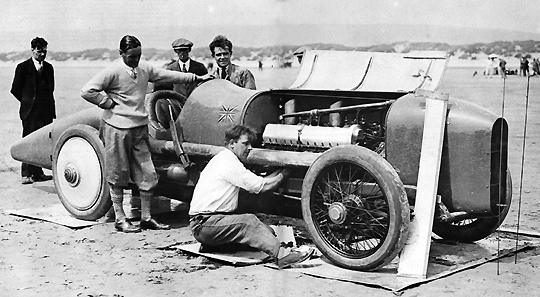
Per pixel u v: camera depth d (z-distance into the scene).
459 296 4.41
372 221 5.05
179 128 6.34
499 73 18.77
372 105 5.45
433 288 4.57
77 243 5.88
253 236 5.10
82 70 17.55
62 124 7.27
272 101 6.19
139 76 6.31
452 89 16.56
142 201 6.39
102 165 6.56
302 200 5.12
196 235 5.28
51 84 9.48
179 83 6.58
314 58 6.29
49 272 5.02
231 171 5.21
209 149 6.09
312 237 5.11
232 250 5.44
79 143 6.76
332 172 5.45
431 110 5.07
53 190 8.56
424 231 4.91
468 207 5.15
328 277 4.78
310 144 5.61
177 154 6.21
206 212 5.21
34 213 7.05
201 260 5.27
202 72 7.51
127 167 6.30
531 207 7.21
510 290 4.53
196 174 6.28
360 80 5.95
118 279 4.83
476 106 5.21
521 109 14.02
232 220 5.15
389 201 4.75
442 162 5.18
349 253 5.03
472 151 5.07
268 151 5.52
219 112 6.12
